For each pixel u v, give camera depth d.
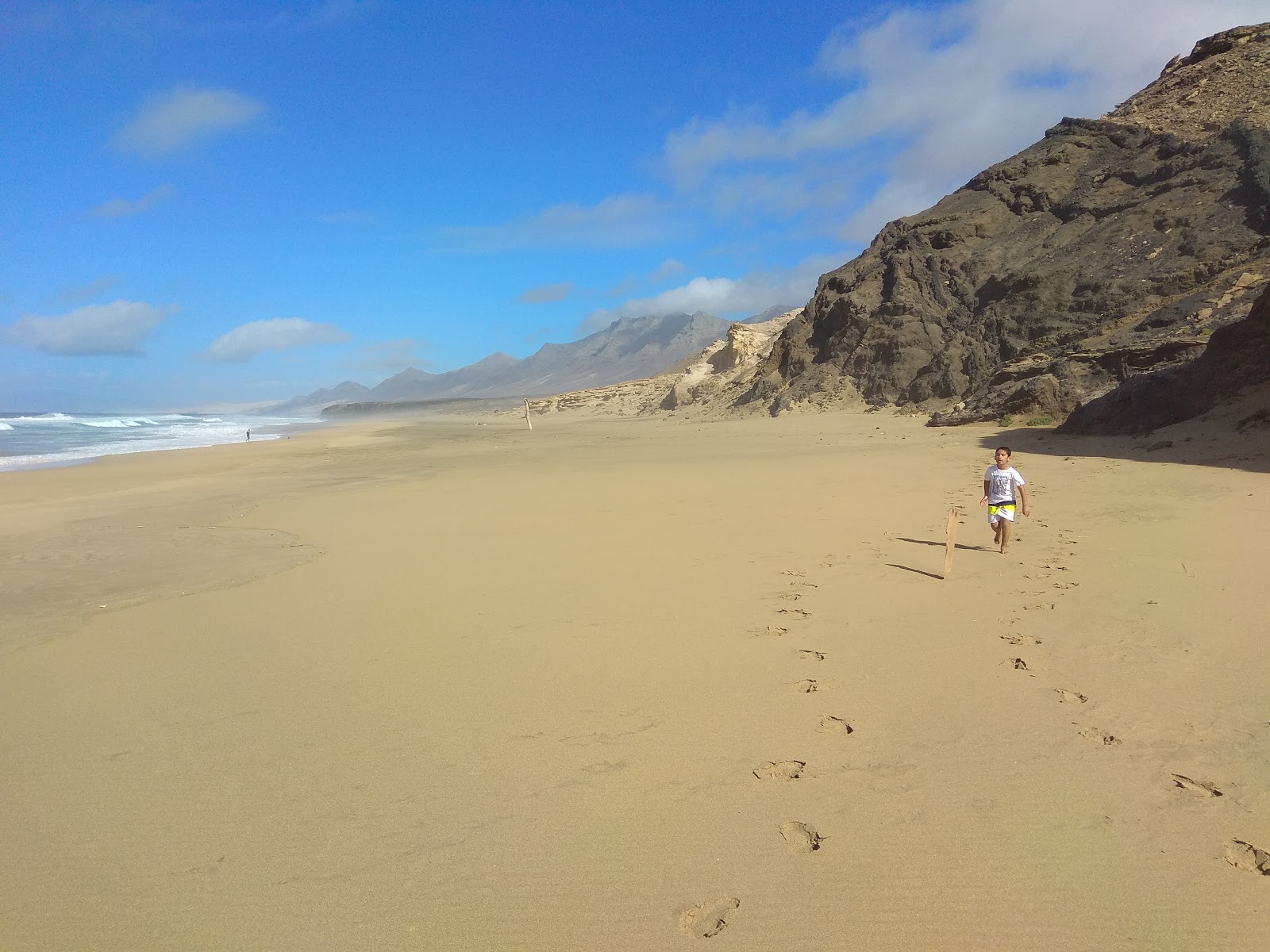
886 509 10.96
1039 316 33.78
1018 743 3.88
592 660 5.26
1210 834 3.11
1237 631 5.30
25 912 2.85
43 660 5.69
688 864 3.01
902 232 47.06
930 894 2.80
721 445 26.33
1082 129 43.62
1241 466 12.62
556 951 2.57
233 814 3.46
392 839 3.23
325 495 15.60
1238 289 25.23
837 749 3.89
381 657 5.48
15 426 71.94
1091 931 2.61
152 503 15.37
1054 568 7.22
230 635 6.14
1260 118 36.06
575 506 12.44
